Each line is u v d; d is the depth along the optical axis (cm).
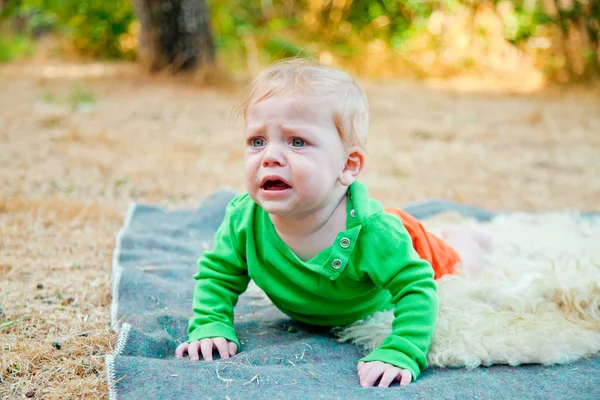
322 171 186
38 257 279
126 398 169
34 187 377
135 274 252
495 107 704
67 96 628
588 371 192
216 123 571
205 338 200
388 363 185
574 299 222
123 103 620
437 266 235
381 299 220
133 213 341
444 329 203
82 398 174
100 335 209
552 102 734
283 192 185
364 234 197
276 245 199
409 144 542
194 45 736
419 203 371
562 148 539
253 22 938
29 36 1096
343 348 206
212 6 855
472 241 270
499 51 919
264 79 195
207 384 177
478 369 194
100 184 396
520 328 207
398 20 959
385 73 915
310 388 178
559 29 859
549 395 177
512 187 434
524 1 876
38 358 193
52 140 481
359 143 197
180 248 295
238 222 209
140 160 452
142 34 745
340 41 962
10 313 224
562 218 343
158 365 183
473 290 228
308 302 206
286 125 185
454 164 488
